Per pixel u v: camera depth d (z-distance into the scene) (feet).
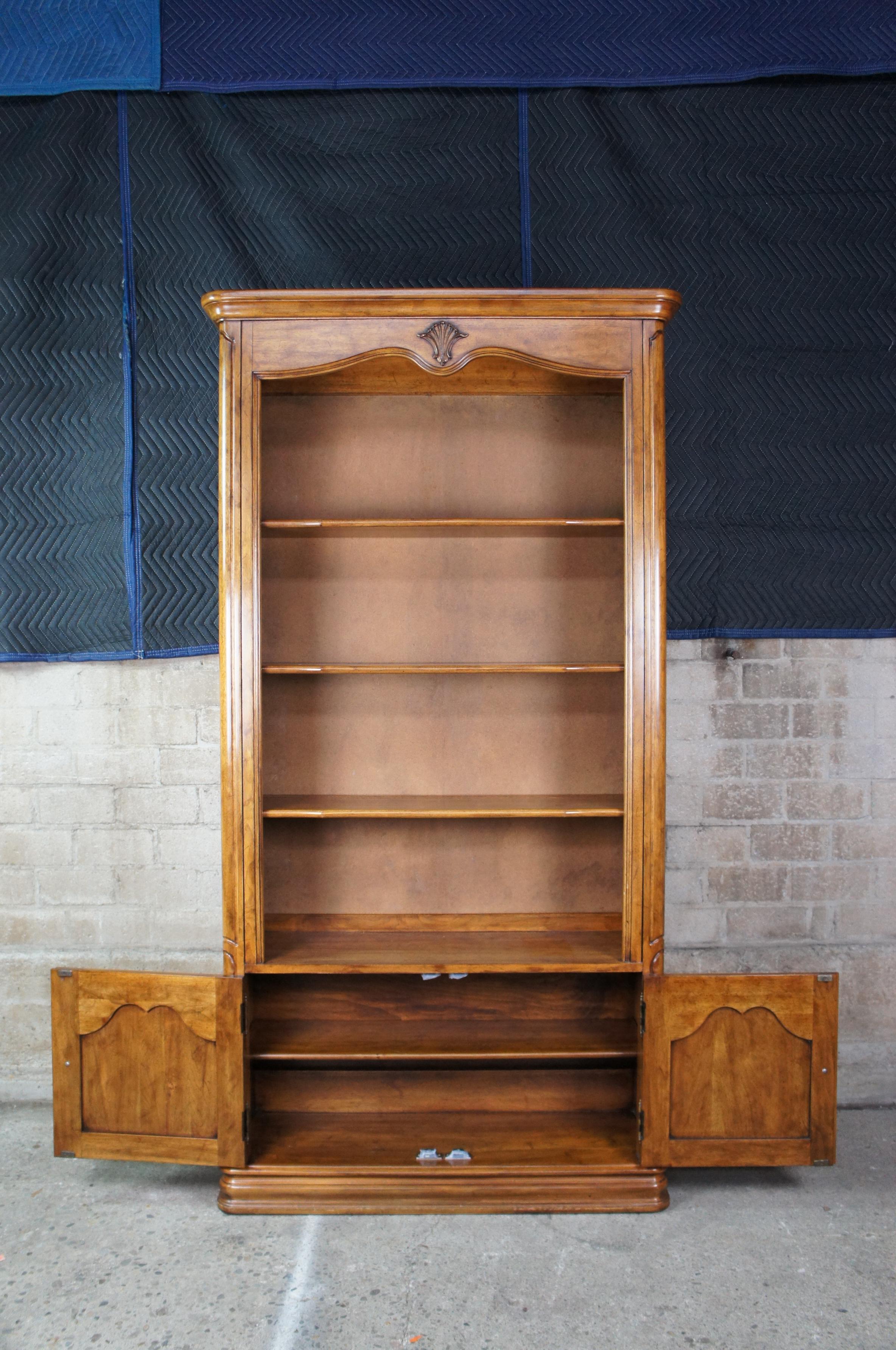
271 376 8.73
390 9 10.52
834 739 10.90
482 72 10.48
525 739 10.36
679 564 10.63
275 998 9.64
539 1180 8.81
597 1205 8.73
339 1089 9.73
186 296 10.57
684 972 10.87
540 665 9.07
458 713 10.34
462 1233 8.46
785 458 10.66
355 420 10.30
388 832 10.32
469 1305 7.55
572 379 9.68
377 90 10.56
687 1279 7.87
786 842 10.93
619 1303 7.58
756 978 8.65
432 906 10.34
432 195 10.56
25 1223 8.61
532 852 10.32
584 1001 9.70
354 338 8.71
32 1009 10.87
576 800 9.87
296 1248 8.25
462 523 9.07
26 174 10.52
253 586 8.76
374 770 10.34
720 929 10.89
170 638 10.65
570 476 10.34
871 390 10.67
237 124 10.55
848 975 10.91
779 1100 8.70
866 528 10.70
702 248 10.60
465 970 8.83
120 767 10.87
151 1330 7.29
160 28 10.48
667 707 10.85
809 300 10.64
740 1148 8.72
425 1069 9.76
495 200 10.55
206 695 10.82
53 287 10.57
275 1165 8.85
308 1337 7.21
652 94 10.59
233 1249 8.25
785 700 10.86
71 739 10.85
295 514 10.29
